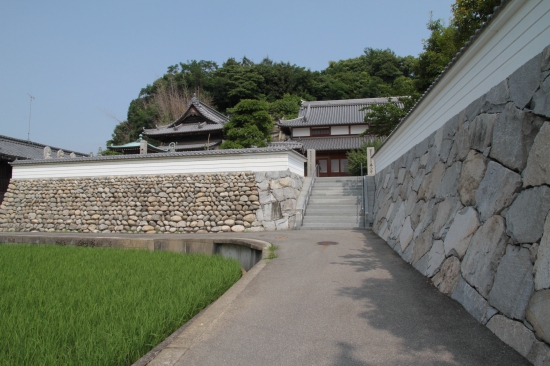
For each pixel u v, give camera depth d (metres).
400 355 2.75
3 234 13.14
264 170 12.92
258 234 10.80
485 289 3.39
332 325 3.41
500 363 2.55
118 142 45.06
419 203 6.52
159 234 12.70
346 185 14.49
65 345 2.96
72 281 5.31
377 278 5.06
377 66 53.41
